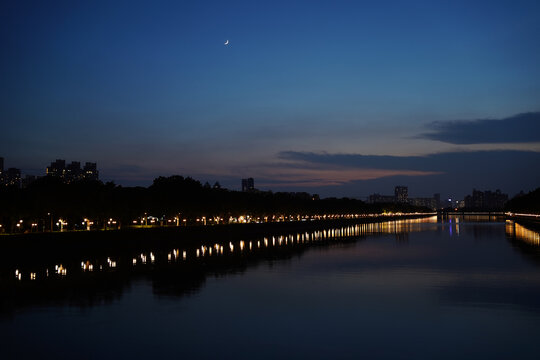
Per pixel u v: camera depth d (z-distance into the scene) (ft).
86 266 249.14
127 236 363.35
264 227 618.03
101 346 113.70
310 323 133.59
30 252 279.28
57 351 110.22
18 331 124.77
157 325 130.62
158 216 528.63
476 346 113.50
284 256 303.27
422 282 197.67
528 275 214.48
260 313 143.54
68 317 138.82
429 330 126.31
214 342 116.88
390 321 135.13
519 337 119.75
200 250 348.59
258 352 109.81
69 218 424.05
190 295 170.60
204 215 572.10
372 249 355.77
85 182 446.60
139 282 196.44
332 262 268.00
